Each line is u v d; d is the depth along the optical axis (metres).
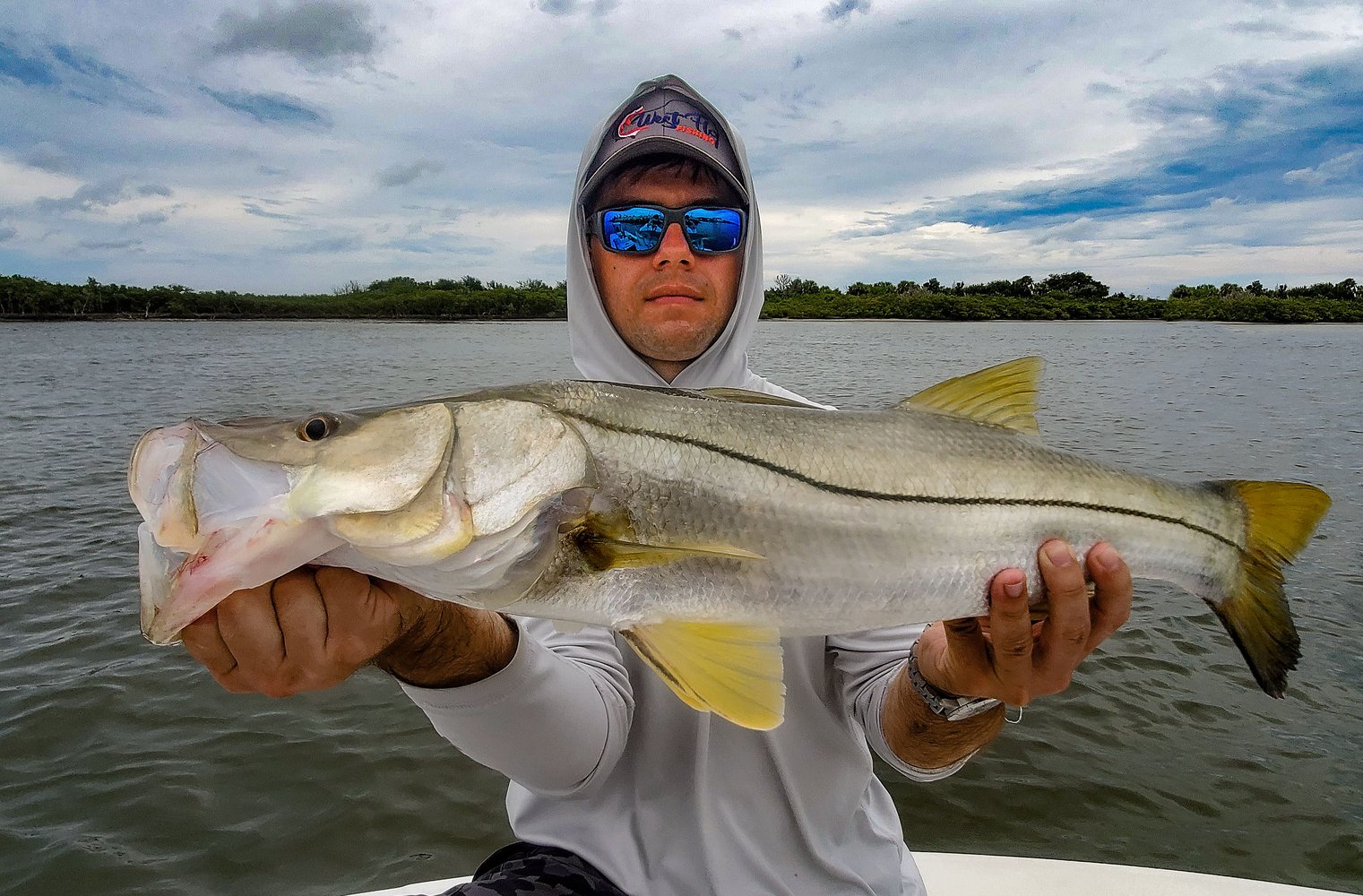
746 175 0.81
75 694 1.29
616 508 0.51
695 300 0.77
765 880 0.56
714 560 0.51
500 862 0.59
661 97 0.78
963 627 0.54
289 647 0.41
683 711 0.60
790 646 0.61
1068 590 0.51
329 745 1.20
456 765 1.16
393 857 1.01
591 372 0.83
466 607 0.49
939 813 1.09
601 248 0.78
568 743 0.53
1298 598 1.69
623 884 0.55
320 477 0.43
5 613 1.55
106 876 0.97
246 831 1.04
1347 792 1.12
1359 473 2.79
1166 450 3.21
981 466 0.56
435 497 0.46
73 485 2.38
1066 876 0.78
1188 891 0.76
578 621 0.51
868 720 0.61
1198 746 1.21
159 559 0.41
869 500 0.54
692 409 0.54
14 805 1.07
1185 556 0.58
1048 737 1.24
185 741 1.20
